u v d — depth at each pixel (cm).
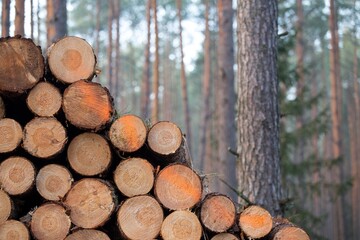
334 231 1736
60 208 361
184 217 364
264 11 586
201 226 368
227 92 1095
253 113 576
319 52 2762
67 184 367
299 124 1445
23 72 370
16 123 368
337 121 1362
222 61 1107
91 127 367
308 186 1295
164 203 366
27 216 373
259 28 583
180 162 386
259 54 580
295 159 1816
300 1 1583
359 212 1886
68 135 376
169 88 2458
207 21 1658
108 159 371
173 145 376
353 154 2022
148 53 1341
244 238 375
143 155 385
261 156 570
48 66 378
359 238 1859
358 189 1859
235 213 374
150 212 363
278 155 579
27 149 364
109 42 1583
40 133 366
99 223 359
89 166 369
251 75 580
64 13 920
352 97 2441
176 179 369
